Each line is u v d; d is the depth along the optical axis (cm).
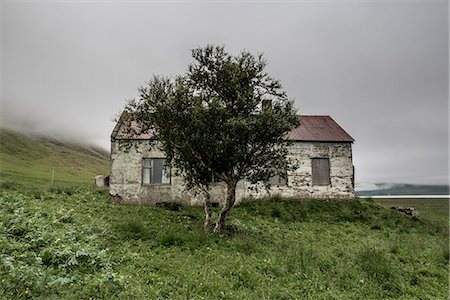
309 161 2820
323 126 3153
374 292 1145
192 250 1343
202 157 1705
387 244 1784
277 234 1845
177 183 2575
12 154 9412
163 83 1733
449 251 1684
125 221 1630
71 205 1981
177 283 1009
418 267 1470
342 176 2834
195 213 2233
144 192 2547
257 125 1630
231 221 2002
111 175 2544
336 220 2369
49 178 5584
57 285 871
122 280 948
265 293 1016
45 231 1256
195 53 1773
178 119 1700
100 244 1262
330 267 1316
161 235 1427
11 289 814
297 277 1174
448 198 7562
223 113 1641
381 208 2759
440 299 1168
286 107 1733
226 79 1734
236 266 1197
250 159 1716
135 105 1747
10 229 1228
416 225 2481
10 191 2130
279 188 2742
